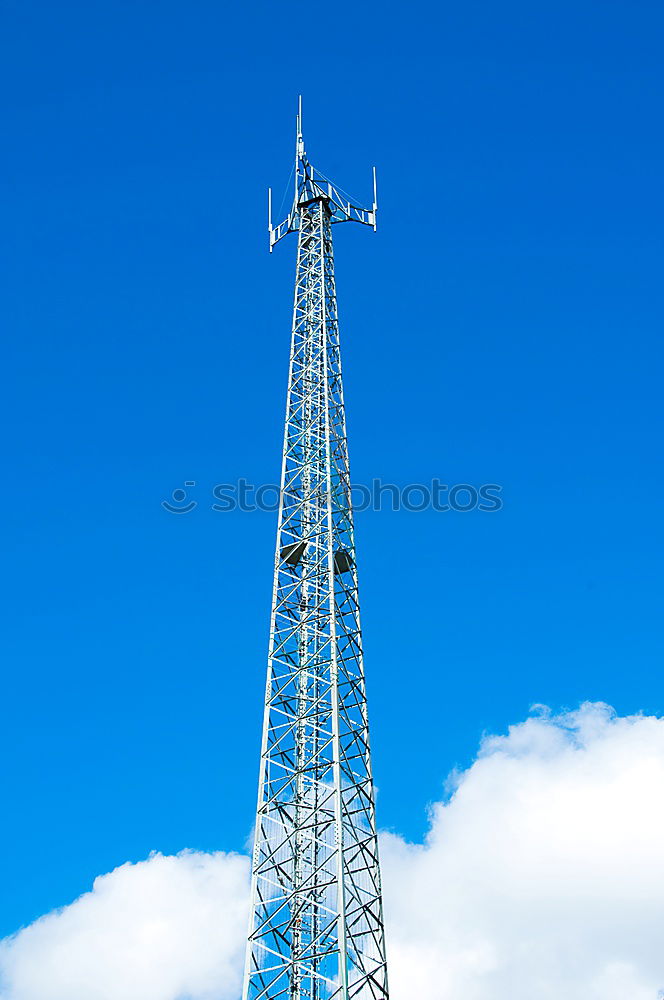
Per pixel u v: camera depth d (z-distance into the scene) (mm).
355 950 74062
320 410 98375
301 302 105750
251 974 73750
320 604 88438
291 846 79375
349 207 113062
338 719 80812
